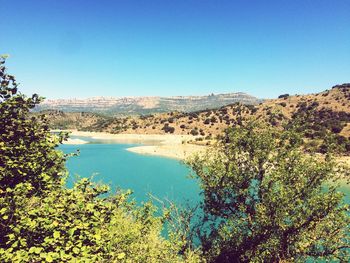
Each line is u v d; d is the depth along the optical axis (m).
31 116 8.30
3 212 5.97
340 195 12.57
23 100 7.85
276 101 166.00
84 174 61.22
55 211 6.46
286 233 13.00
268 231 13.02
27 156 7.72
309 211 12.66
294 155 14.22
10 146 7.62
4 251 5.48
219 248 15.28
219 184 15.75
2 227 6.11
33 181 7.56
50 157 8.26
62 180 8.10
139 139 166.88
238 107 180.50
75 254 6.00
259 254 13.70
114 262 7.32
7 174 7.17
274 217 12.91
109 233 7.08
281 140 15.09
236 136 15.62
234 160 15.84
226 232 15.30
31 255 5.58
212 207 16.11
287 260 13.13
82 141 149.50
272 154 15.30
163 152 97.12
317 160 14.09
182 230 13.91
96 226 6.48
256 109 159.50
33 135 8.10
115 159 86.50
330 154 13.84
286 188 13.33
